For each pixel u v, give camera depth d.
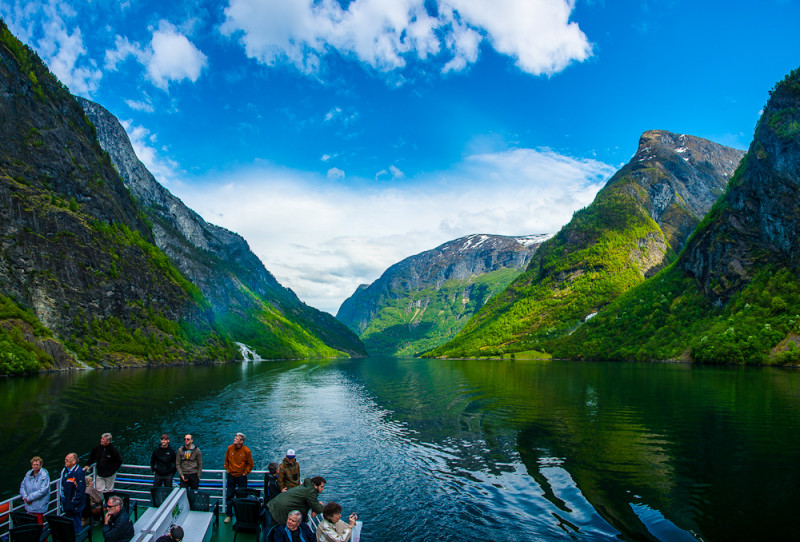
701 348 147.62
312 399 65.81
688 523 20.52
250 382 91.50
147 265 168.50
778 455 31.34
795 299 143.75
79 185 158.00
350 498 24.73
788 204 167.62
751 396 61.56
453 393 72.62
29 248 122.81
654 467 28.94
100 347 126.81
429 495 24.94
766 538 18.98
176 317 174.38
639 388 73.50
